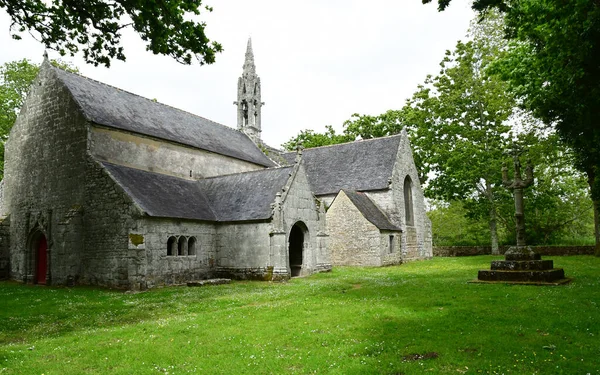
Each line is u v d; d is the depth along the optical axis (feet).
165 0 42.78
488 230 171.94
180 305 48.91
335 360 24.97
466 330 30.63
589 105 36.83
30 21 44.83
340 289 58.65
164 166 90.79
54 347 30.68
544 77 59.21
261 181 88.38
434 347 26.71
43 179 81.97
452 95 129.90
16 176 87.56
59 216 78.23
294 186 83.51
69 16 44.91
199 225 79.10
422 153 154.20
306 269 85.46
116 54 47.52
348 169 129.70
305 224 85.61
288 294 55.16
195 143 99.50
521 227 59.67
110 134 80.69
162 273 70.54
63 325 40.27
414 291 52.06
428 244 137.39
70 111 79.66
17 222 85.97
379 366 23.54
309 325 34.09
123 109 89.45
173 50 46.32
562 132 47.96
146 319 41.88
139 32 44.91
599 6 30.96
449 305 41.04
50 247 77.46
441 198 143.13
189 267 76.07
